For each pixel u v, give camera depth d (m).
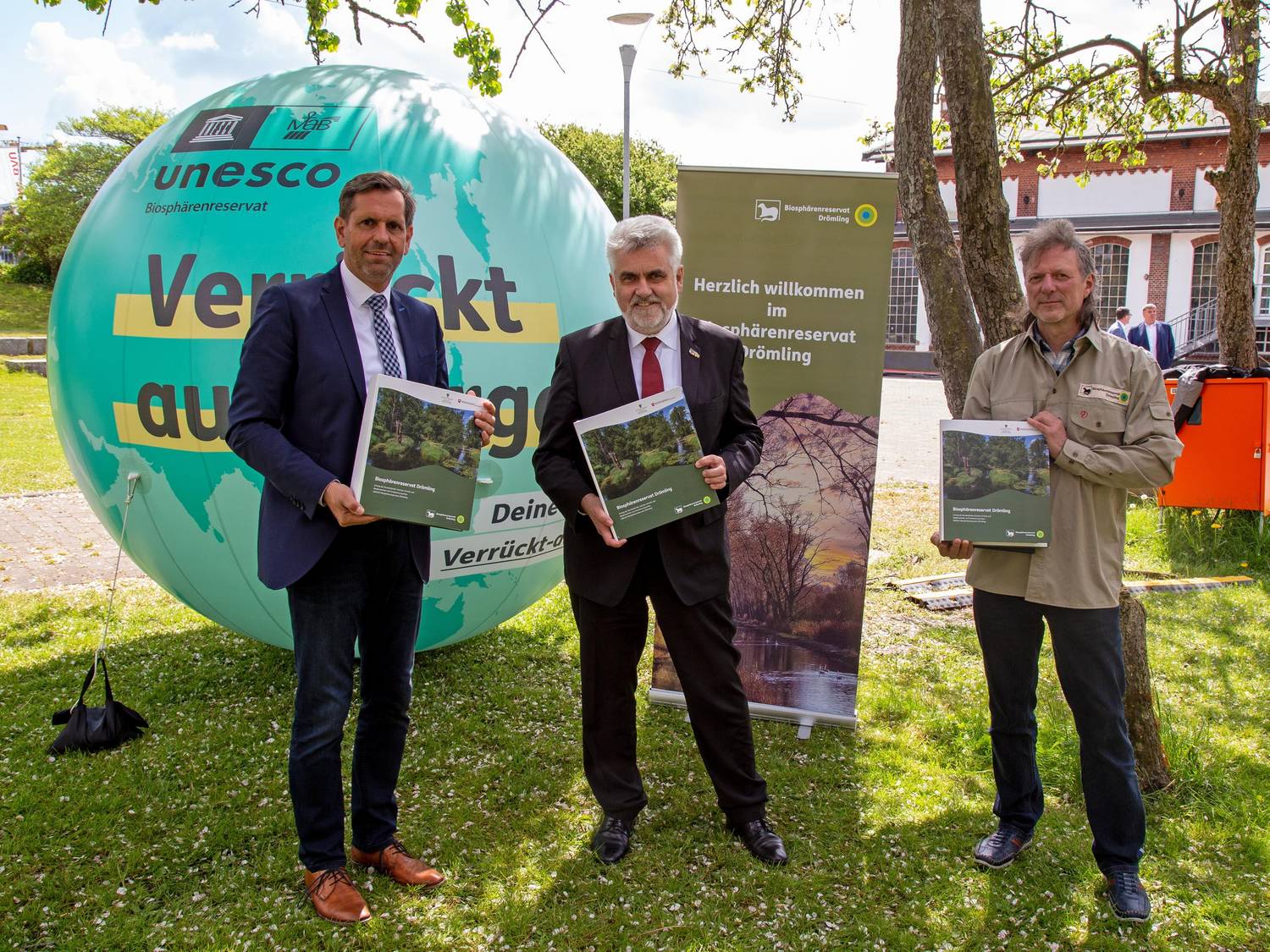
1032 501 2.66
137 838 3.09
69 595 5.81
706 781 3.56
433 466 2.55
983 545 2.72
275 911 2.71
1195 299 27.30
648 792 3.47
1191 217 26.77
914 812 3.36
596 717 3.05
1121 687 2.76
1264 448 6.93
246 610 3.85
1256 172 8.00
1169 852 3.09
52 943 2.57
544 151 4.12
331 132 3.58
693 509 2.71
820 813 3.34
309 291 2.63
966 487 2.70
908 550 7.15
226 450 3.45
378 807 2.89
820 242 3.79
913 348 30.12
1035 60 7.29
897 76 4.25
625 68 12.45
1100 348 2.72
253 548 3.60
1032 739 3.00
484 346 3.57
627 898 2.81
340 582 2.61
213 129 3.66
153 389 3.49
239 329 3.38
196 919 2.68
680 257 2.76
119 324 3.55
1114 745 2.75
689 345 2.89
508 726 4.03
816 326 3.85
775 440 3.96
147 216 3.58
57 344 3.83
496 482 3.69
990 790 3.53
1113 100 9.50
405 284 3.43
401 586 2.78
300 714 2.64
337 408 2.60
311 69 3.96
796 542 4.01
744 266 3.84
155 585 6.10
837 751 3.85
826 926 2.70
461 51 5.30
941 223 4.23
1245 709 4.26
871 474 3.91
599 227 4.18
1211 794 3.46
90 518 7.93
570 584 2.95
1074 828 3.22
